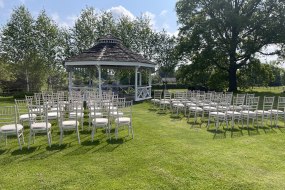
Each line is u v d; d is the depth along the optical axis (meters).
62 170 4.46
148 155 5.22
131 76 28.86
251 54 23.00
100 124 6.30
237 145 6.05
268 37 21.03
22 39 21.62
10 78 21.83
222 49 22.58
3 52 21.62
